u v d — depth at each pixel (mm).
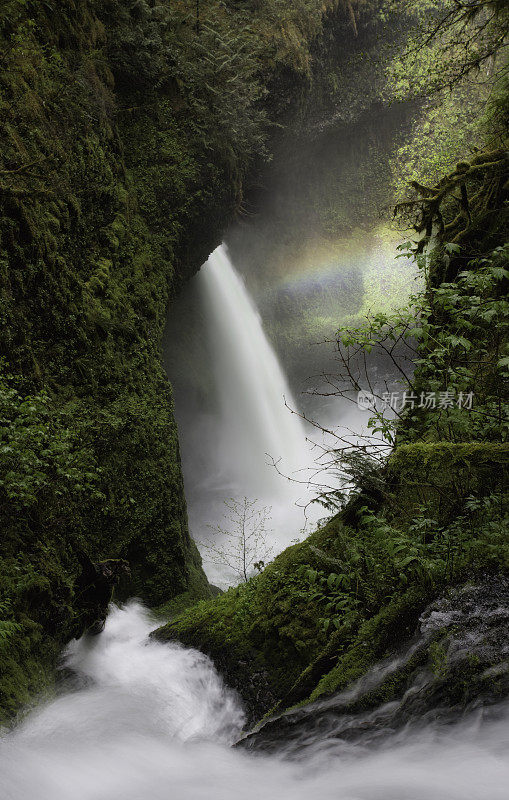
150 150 12312
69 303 8609
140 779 3445
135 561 9023
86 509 7879
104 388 8938
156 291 11289
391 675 3498
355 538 4898
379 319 5211
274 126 18172
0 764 3451
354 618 4340
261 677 4945
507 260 6852
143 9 12148
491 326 6242
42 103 8797
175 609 9094
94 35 11047
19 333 7414
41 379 7711
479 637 3307
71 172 9289
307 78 17844
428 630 3531
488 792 2422
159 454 9672
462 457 4812
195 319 19047
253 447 20016
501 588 3617
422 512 4746
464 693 3021
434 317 6395
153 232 12000
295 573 5387
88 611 6402
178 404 18312
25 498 6078
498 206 7582
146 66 12180
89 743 4180
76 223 9266
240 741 3777
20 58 8641
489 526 4133
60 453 6812
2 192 7359
